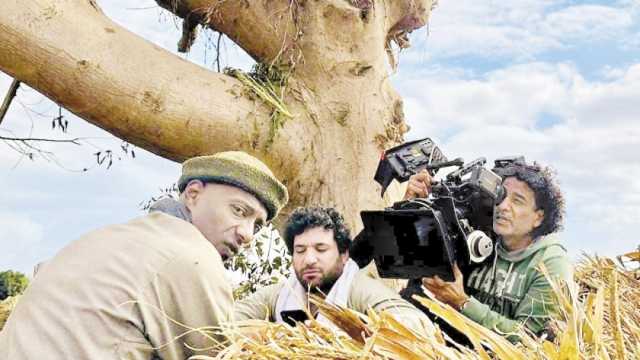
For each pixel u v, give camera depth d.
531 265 2.93
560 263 2.89
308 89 6.14
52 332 2.05
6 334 2.12
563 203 3.02
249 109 5.71
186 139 5.48
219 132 5.56
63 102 5.13
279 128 5.79
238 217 2.43
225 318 2.20
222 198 2.42
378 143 6.11
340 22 6.20
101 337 2.04
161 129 5.37
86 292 2.09
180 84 5.43
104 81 5.08
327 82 6.14
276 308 2.99
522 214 2.98
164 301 2.11
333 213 3.04
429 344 1.74
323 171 5.99
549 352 1.72
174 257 2.14
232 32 6.28
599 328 1.78
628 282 3.10
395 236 2.99
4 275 7.49
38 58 4.87
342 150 6.04
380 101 6.22
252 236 2.48
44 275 2.19
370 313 1.89
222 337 2.14
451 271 2.90
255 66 6.27
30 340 2.05
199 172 2.45
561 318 2.46
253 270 6.70
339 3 6.20
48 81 4.98
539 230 2.99
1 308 5.04
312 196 6.00
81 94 5.06
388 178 3.48
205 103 5.50
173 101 5.36
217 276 2.20
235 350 1.78
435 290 2.97
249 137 5.68
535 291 2.86
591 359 1.71
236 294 6.67
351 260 3.01
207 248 2.25
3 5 4.75
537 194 2.98
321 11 6.18
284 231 3.07
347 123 6.07
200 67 5.77
